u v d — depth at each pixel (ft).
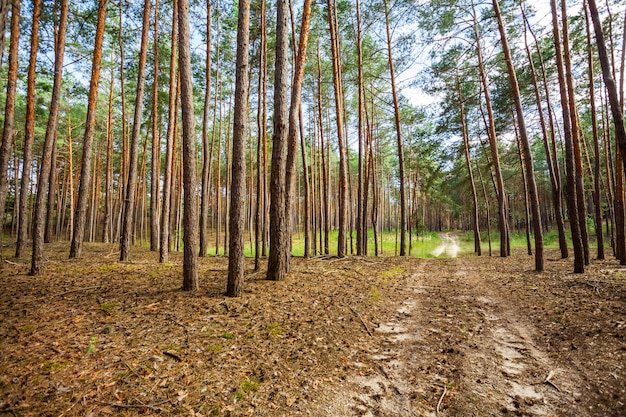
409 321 19.04
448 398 11.04
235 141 20.95
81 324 15.12
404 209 56.18
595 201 43.80
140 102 39.58
